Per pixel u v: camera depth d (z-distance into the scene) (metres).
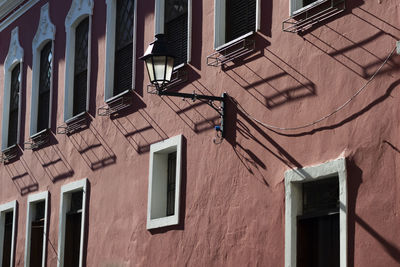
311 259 13.02
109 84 19.58
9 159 25.23
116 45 19.72
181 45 17.05
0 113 26.17
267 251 13.70
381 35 11.97
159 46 14.06
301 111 13.37
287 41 13.84
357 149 12.15
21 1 25.03
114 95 19.59
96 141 19.97
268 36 14.30
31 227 23.36
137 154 18.09
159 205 17.28
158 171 17.41
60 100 22.03
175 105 16.84
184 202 16.16
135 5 18.61
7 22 26.22
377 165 11.77
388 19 11.88
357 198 12.02
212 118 15.61
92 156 20.09
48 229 22.05
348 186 12.20
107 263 18.80
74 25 21.80
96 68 20.23
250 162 14.42
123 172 18.61
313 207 13.09
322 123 12.88
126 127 18.67
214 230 15.14
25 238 23.50
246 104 14.70
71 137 21.23
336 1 12.77
